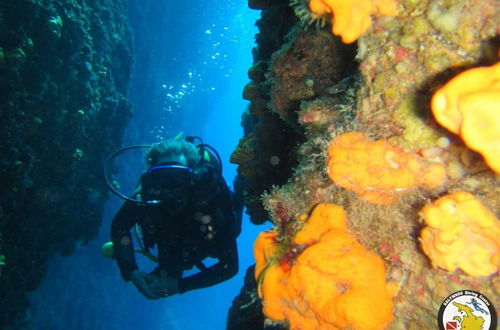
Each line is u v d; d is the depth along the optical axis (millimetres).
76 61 6102
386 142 1262
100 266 12828
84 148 6922
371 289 1089
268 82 2611
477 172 1167
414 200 1250
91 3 7555
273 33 3191
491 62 1132
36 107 4930
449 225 1010
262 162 3254
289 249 1389
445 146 1194
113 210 12883
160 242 3992
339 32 1285
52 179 5922
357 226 1324
